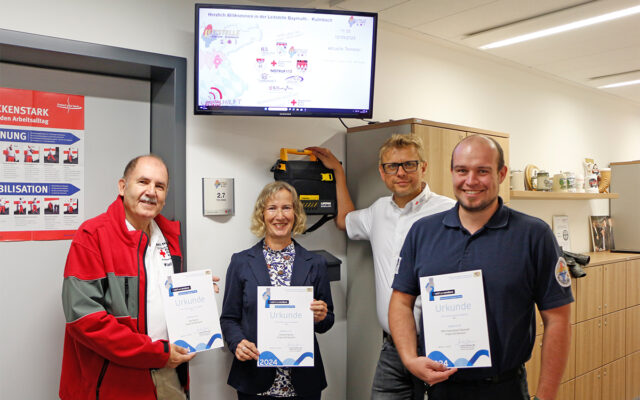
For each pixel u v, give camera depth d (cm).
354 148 262
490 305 138
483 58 344
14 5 171
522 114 379
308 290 186
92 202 207
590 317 340
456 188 143
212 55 199
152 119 224
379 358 223
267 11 203
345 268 266
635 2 240
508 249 139
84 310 146
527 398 142
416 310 191
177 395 168
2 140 186
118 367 154
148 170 161
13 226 188
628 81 410
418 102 301
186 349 164
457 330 138
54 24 179
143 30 200
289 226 198
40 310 194
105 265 154
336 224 255
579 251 424
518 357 138
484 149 139
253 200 234
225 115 215
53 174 197
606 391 354
